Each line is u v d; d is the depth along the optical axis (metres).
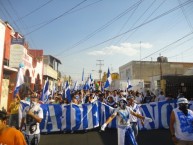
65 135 9.95
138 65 47.78
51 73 33.41
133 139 6.43
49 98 13.79
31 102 5.94
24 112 5.87
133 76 47.41
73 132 10.46
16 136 3.12
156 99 17.12
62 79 54.03
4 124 3.22
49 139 9.23
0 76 13.52
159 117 11.45
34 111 5.79
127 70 51.00
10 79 16.05
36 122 5.77
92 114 10.77
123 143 6.32
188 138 5.14
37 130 5.80
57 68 44.22
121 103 6.55
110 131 10.62
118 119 6.52
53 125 10.42
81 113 10.66
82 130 10.55
